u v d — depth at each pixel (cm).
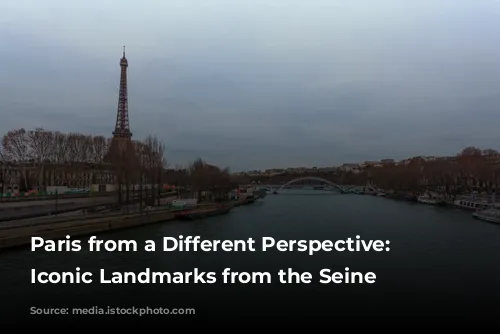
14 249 5459
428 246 6181
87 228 6738
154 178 11656
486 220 9475
